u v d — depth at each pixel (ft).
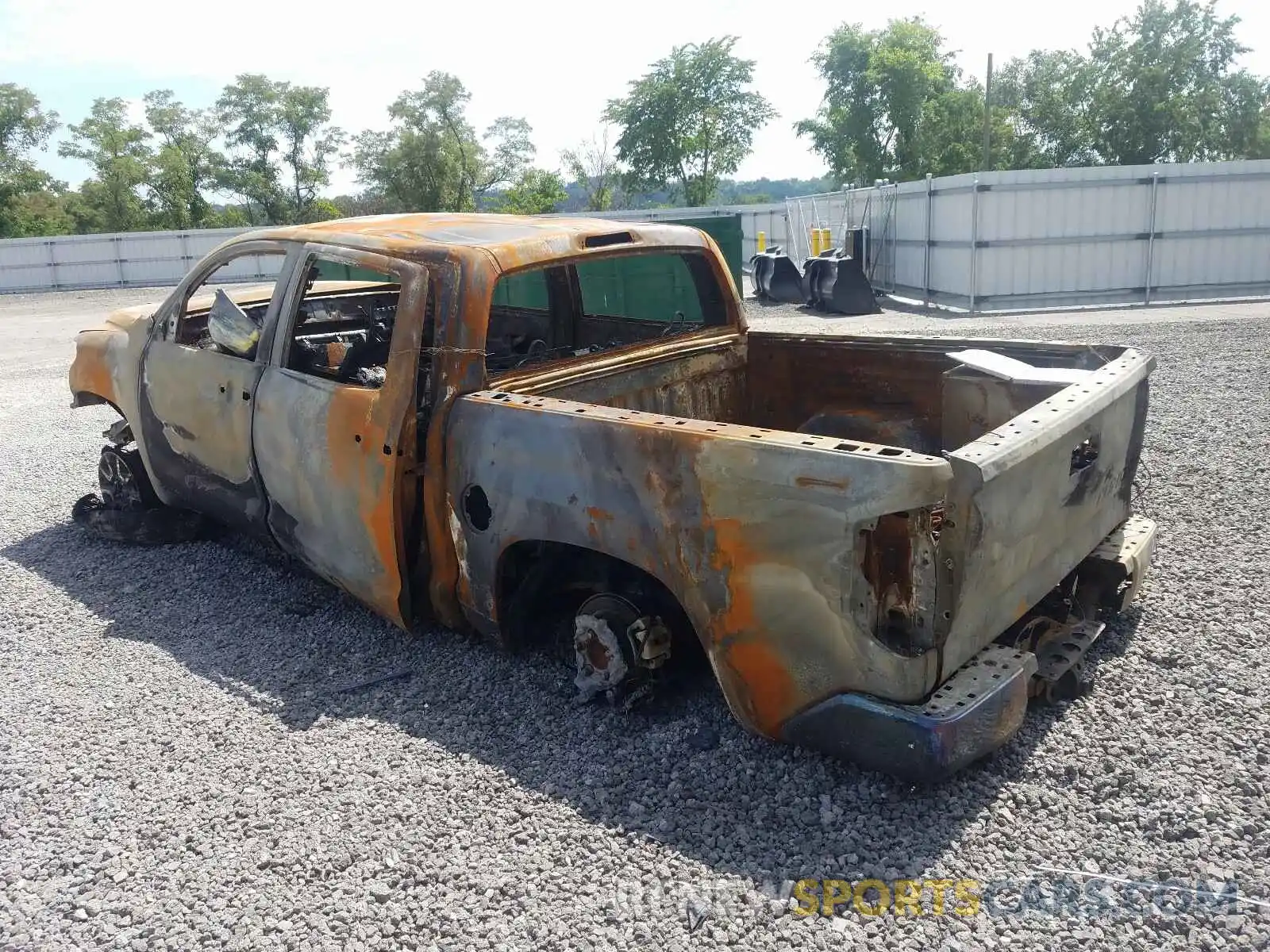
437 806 10.19
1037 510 9.91
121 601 16.16
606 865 9.16
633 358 14.26
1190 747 10.50
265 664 13.67
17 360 50.93
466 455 11.95
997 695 9.21
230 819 10.14
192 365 15.88
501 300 19.80
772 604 9.37
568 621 13.34
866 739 9.20
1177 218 53.93
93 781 10.96
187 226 223.30
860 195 70.44
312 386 13.60
